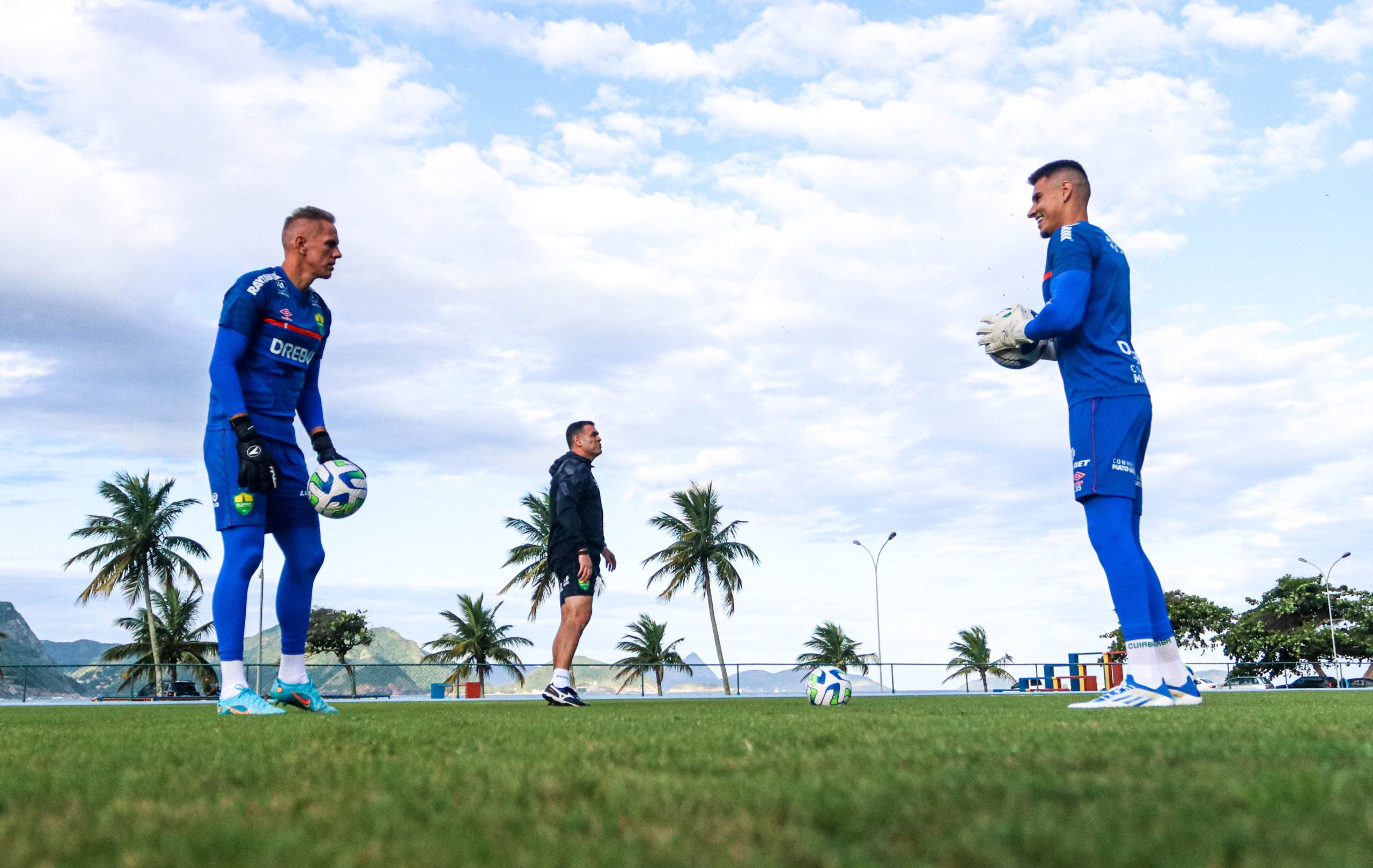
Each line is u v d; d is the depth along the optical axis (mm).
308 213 6332
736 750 2309
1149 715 3871
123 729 3619
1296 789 1470
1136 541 5281
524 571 47688
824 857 1069
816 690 7215
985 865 1021
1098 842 1106
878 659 47688
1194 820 1235
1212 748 2156
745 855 1081
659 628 55000
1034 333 5523
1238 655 59188
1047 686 32938
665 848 1117
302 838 1202
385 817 1352
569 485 7594
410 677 33031
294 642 6215
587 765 1990
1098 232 5566
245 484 5773
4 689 25359
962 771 1771
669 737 2727
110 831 1271
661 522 50750
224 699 5754
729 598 50312
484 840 1183
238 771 1951
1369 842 1097
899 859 1059
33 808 1487
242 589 5895
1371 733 2609
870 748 2256
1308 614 60531
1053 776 1668
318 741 2762
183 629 53844
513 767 1973
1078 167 5777
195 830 1270
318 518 6359
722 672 37219
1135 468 5312
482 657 56625
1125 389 5297
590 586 7531
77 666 27953
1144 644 5121
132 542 48906
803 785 1608
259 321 6078
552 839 1184
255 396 6074
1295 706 4973
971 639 70062
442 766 2016
